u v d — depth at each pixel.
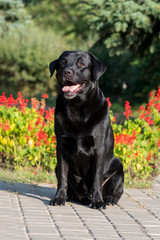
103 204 5.14
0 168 7.58
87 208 5.16
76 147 5.07
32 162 7.42
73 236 3.99
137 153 7.34
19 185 6.28
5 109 8.12
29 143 7.39
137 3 14.48
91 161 5.21
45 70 22.88
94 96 5.10
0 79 23.55
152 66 19.42
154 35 15.64
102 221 4.59
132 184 6.82
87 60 5.13
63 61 5.11
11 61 23.08
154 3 14.07
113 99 23.88
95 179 5.18
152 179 7.54
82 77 5.00
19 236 3.90
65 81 5.03
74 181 5.39
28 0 32.34
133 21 14.30
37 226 4.25
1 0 27.50
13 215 4.60
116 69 25.30
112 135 5.54
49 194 5.83
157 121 8.28
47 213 4.80
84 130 5.02
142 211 5.14
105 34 15.86
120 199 5.79
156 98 8.30
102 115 5.12
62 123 5.05
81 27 33.69
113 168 5.48
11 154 7.98
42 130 7.62
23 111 8.02
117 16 14.15
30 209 4.91
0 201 5.16
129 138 7.18
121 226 4.42
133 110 17.89
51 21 34.00
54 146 7.46
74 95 4.89
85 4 14.96
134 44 15.96
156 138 7.92
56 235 4.00
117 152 7.24
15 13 27.84
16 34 24.56
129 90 22.58
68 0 34.47
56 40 24.69
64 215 4.75
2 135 7.72
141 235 4.14
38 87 23.11
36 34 24.45
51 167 7.26
